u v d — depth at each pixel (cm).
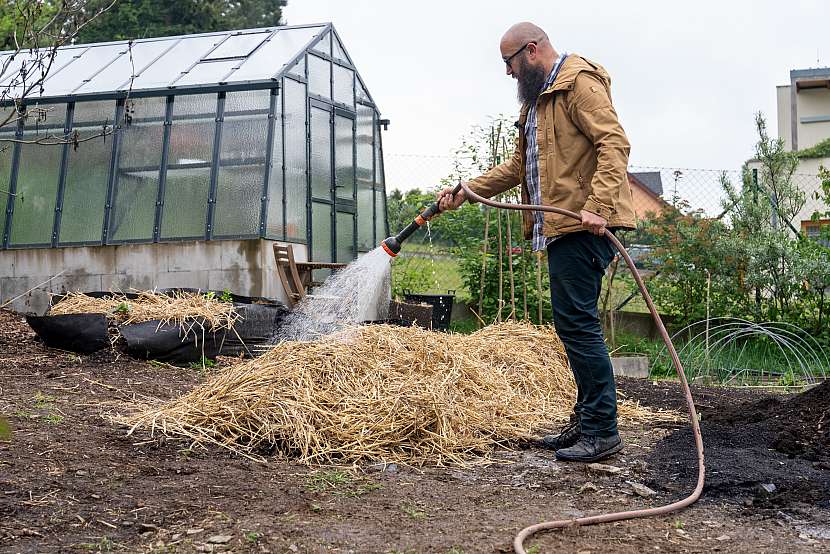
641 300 1225
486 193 448
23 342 670
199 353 665
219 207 989
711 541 279
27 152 1066
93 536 272
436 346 506
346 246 1165
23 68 572
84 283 1034
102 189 1037
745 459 392
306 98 1075
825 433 434
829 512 316
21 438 379
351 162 1186
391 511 307
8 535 269
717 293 1120
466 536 277
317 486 338
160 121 1026
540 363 597
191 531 277
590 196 379
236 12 2509
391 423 409
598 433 401
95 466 348
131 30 1989
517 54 402
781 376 934
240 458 382
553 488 348
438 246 1205
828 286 1086
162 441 397
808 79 1920
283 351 457
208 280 984
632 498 334
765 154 1173
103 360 625
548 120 394
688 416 533
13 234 1064
